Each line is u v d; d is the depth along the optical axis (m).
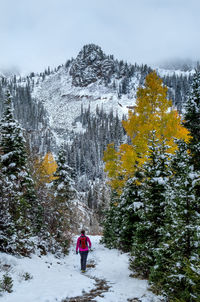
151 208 7.87
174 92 162.00
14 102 163.50
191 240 5.30
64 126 162.62
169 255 5.93
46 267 8.91
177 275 4.93
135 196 11.80
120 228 14.16
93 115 166.88
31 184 13.63
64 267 10.38
